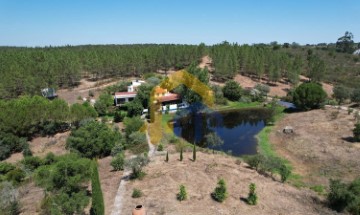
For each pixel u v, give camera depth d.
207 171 36.03
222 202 28.59
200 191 30.77
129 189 32.06
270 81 114.19
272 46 186.88
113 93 89.12
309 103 75.25
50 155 45.06
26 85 86.19
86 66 112.25
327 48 183.50
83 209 26.28
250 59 117.06
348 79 110.50
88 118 60.28
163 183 32.72
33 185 35.62
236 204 28.34
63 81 106.31
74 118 59.69
